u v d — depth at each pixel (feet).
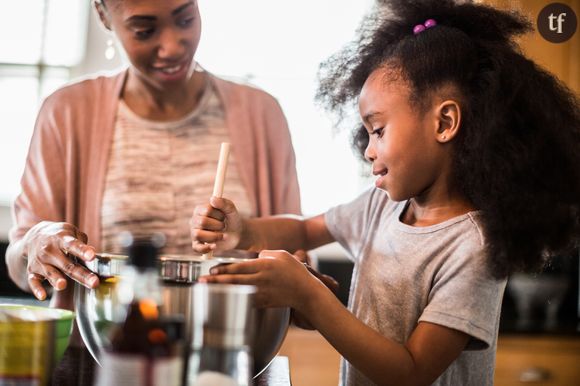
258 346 3.08
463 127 3.63
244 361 2.34
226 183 5.12
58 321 2.58
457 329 3.35
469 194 3.65
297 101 9.63
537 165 3.54
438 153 3.67
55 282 3.53
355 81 4.17
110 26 4.70
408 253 3.76
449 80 3.64
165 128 5.13
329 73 4.42
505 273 3.41
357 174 9.61
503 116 3.53
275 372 3.61
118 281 2.76
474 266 3.44
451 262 3.53
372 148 3.77
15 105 9.48
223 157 3.83
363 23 4.31
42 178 5.14
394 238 3.92
